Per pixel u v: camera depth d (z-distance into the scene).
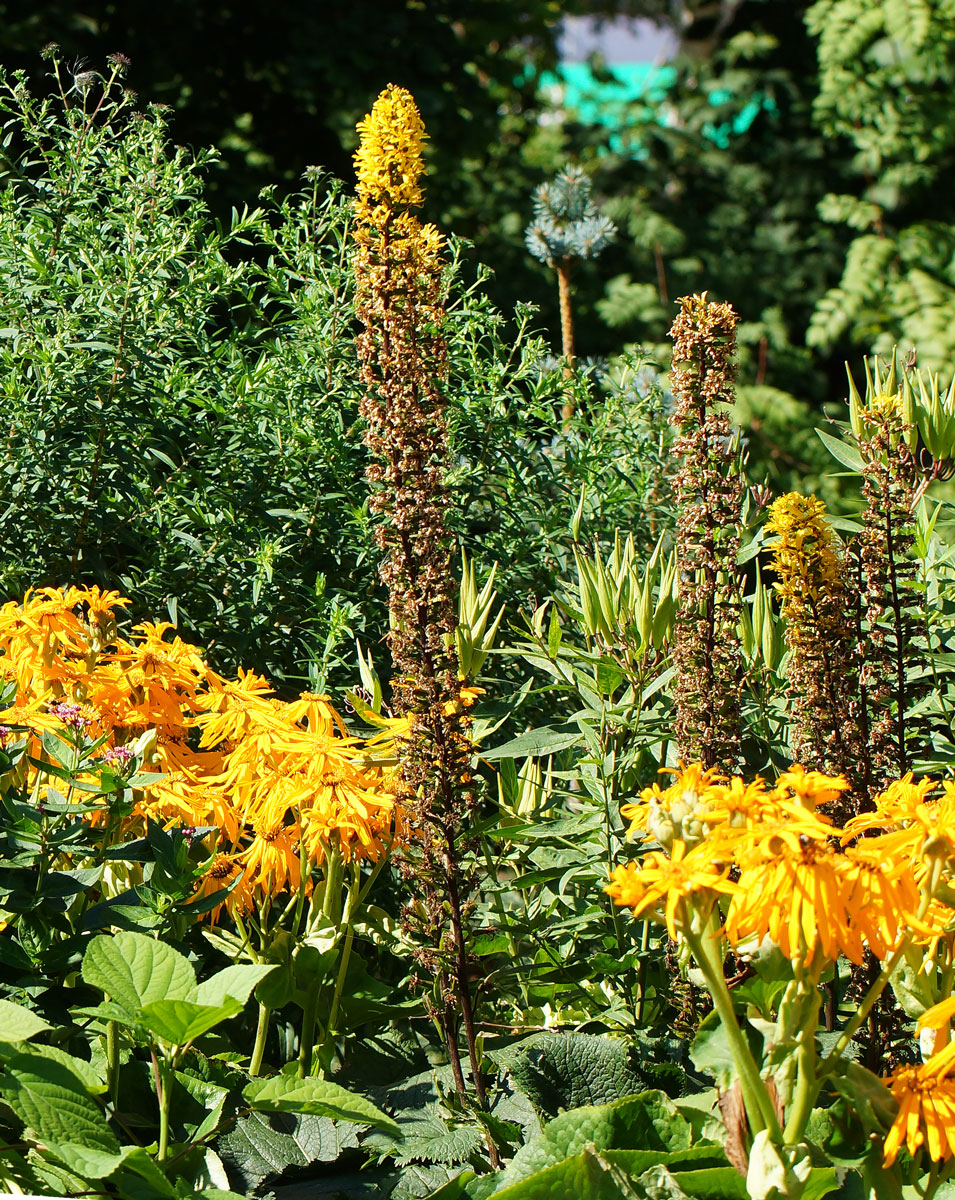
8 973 2.01
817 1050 1.62
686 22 12.02
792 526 2.07
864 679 2.17
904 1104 1.54
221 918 2.67
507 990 2.49
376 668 3.27
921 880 1.57
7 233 3.30
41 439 3.11
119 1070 2.04
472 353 3.66
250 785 2.27
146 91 7.62
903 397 2.47
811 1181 1.65
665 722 2.42
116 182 3.47
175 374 3.35
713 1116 1.79
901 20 9.52
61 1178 1.77
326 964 2.25
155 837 2.06
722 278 10.39
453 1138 2.00
